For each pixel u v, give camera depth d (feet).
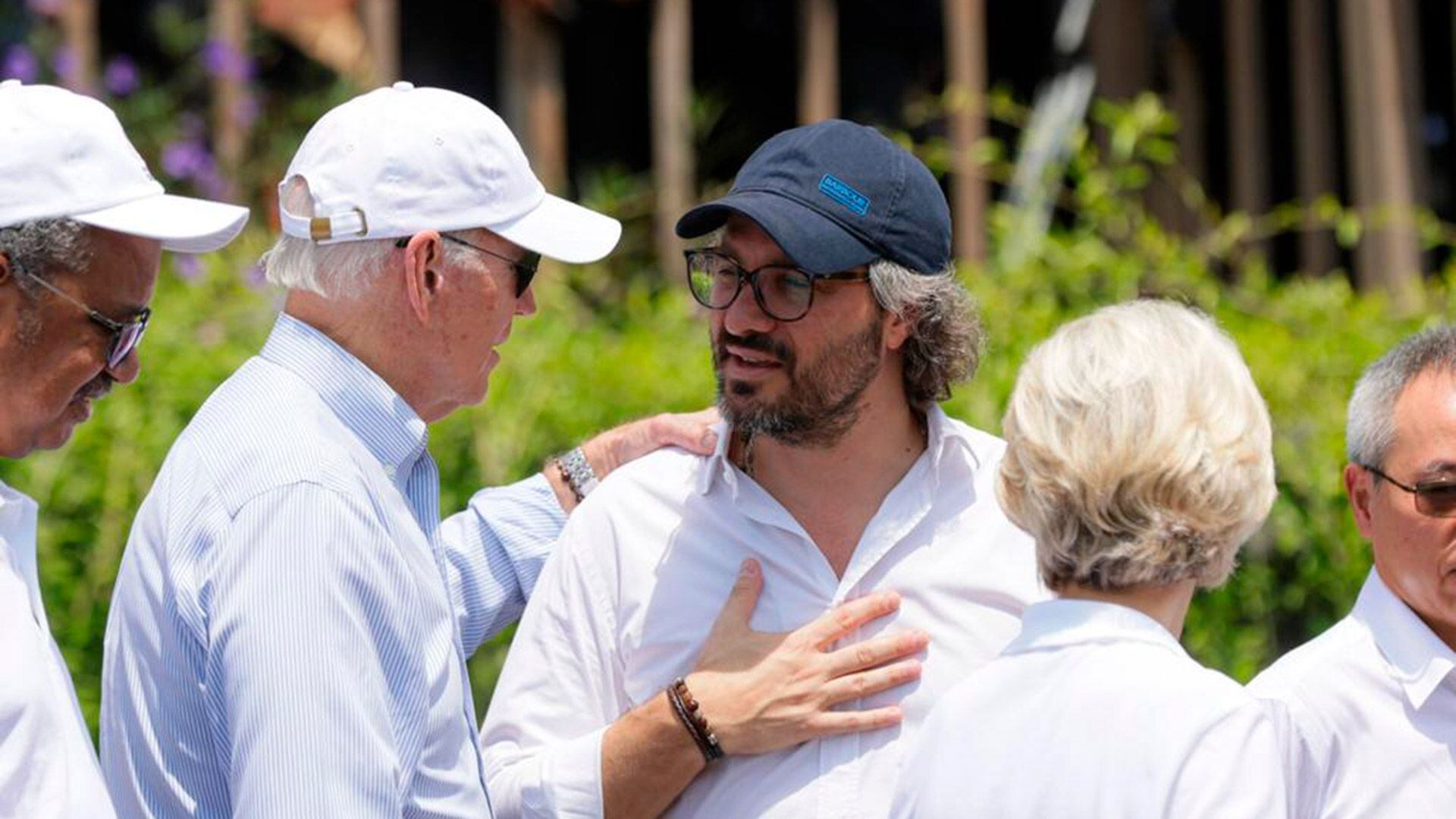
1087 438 21.43
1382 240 64.69
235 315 45.52
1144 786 20.16
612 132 82.43
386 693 22.63
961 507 26.45
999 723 21.58
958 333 26.53
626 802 25.52
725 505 26.73
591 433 41.09
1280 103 75.31
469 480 40.45
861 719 25.20
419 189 23.80
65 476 40.75
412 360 24.18
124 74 65.16
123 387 41.52
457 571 28.78
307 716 21.70
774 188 25.52
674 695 25.48
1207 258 57.41
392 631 22.80
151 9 76.02
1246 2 72.74
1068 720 21.01
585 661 26.76
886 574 26.23
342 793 21.70
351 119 24.14
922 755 22.18
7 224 21.43
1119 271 46.29
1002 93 63.93
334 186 23.71
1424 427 24.71
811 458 26.40
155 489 23.75
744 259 25.50
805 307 25.25
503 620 29.37
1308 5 70.85
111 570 40.68
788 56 82.02
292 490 22.41
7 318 21.57
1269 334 43.83
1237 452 21.42
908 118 75.15
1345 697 25.12
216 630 22.21
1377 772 24.86
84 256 21.80
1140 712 20.58
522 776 26.04
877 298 25.59
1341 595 40.37
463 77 81.35
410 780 22.98
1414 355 25.29
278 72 74.18
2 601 20.88
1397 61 65.05
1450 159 72.13
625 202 68.64
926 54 79.36
